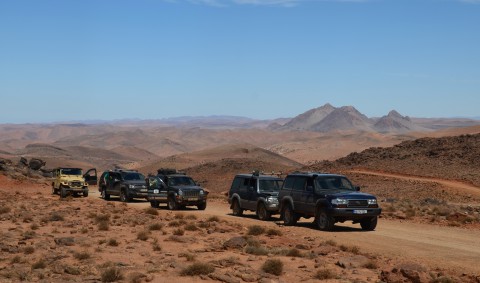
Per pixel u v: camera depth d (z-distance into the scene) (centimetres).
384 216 2833
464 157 8762
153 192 3309
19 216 2461
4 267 1250
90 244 1623
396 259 1498
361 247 1728
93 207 3134
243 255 1484
